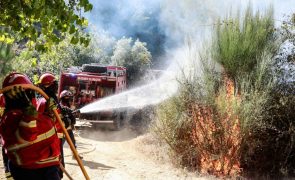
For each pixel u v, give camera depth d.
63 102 7.21
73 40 3.74
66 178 6.93
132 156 9.88
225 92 8.56
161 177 7.75
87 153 9.96
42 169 3.14
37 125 3.10
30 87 3.01
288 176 8.30
